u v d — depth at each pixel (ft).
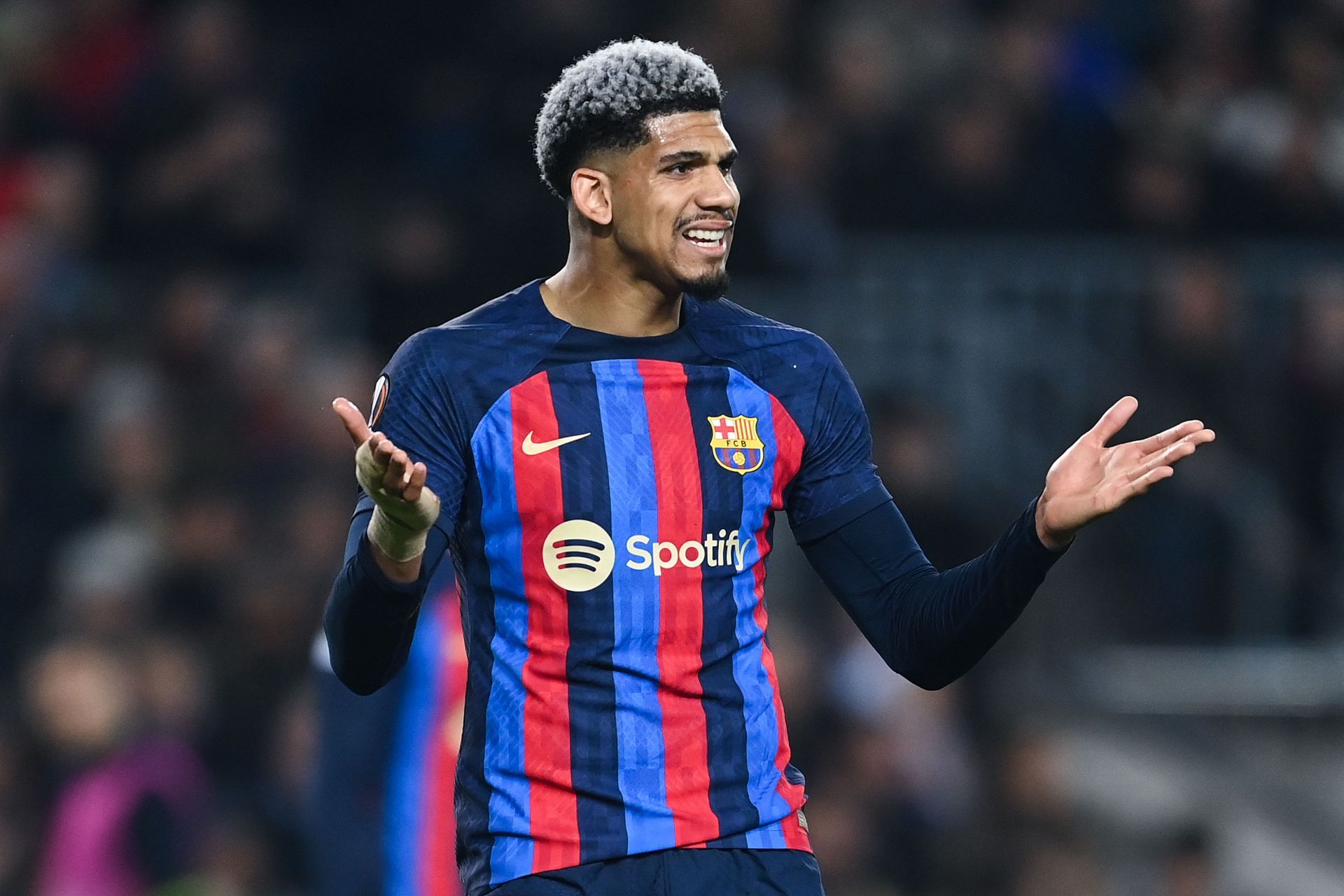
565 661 32.55
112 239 103.30
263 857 81.25
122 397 96.17
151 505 93.71
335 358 98.37
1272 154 106.42
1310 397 100.73
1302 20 112.78
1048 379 100.22
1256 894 95.20
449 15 108.06
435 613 53.01
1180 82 108.88
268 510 93.35
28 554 93.97
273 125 106.32
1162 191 104.22
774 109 101.19
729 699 33.04
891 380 99.81
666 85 33.42
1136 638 98.17
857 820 86.07
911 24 106.32
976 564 33.73
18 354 97.09
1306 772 97.14
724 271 33.68
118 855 75.72
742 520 33.76
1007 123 104.22
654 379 33.88
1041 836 88.53
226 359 97.40
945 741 90.38
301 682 89.35
